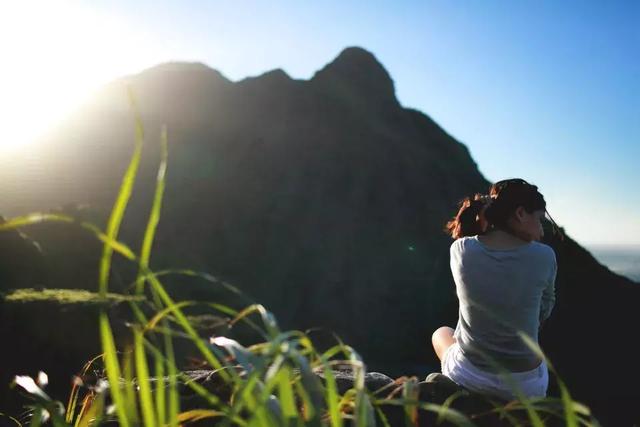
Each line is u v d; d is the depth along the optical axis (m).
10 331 13.01
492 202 3.75
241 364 1.12
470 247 3.75
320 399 1.10
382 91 136.62
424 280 103.25
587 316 95.69
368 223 110.56
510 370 3.61
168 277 50.69
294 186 111.56
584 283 102.75
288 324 95.31
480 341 3.65
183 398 3.05
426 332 95.62
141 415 2.54
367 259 105.31
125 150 107.25
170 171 105.00
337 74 134.50
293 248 103.50
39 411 1.19
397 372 84.06
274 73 130.50
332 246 105.38
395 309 98.88
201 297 50.31
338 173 116.19
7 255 20.81
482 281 3.64
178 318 1.13
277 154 115.38
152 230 0.97
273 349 1.02
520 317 3.59
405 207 114.00
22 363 12.45
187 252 90.94
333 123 123.88
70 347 13.08
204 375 3.23
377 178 116.62
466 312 3.72
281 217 106.19
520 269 3.61
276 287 98.50
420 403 1.14
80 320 13.29
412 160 121.38
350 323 96.38
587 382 81.06
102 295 0.99
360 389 1.12
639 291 102.12
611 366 84.12
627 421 71.25
